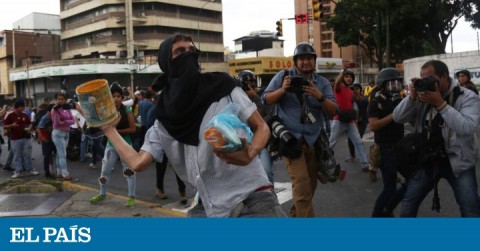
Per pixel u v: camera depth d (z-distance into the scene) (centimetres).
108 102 231
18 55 7538
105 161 684
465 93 357
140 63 6112
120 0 6756
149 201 702
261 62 5234
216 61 7856
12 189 784
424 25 4144
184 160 237
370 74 6944
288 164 414
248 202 232
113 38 6912
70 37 7562
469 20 4066
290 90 407
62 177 941
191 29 7394
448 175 373
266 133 221
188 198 705
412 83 360
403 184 470
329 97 435
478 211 366
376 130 489
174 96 219
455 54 2294
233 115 207
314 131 419
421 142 373
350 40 4541
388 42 3117
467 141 357
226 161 204
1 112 1212
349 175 816
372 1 3691
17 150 1012
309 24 9125
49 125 980
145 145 240
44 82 6625
